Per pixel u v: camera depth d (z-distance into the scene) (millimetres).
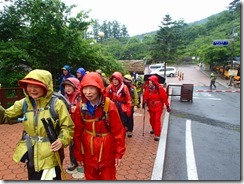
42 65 11672
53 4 11383
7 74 11312
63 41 11289
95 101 2818
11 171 4379
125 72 15945
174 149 6098
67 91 4266
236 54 40094
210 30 81688
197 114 11414
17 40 11422
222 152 5953
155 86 6332
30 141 2676
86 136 2943
